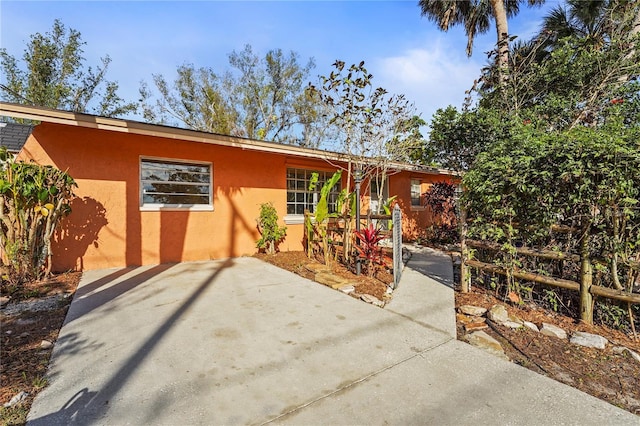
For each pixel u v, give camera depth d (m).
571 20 8.91
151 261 5.77
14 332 2.86
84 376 2.21
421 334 3.04
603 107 5.12
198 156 6.23
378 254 5.34
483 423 1.81
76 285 4.34
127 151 5.47
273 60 18.77
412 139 6.77
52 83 15.29
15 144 6.55
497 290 4.07
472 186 3.93
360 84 6.10
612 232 2.94
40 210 4.17
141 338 2.84
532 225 3.50
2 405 1.86
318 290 4.47
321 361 2.50
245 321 3.29
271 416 1.85
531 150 3.35
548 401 2.02
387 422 1.81
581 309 3.20
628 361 2.55
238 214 6.78
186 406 1.92
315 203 8.34
